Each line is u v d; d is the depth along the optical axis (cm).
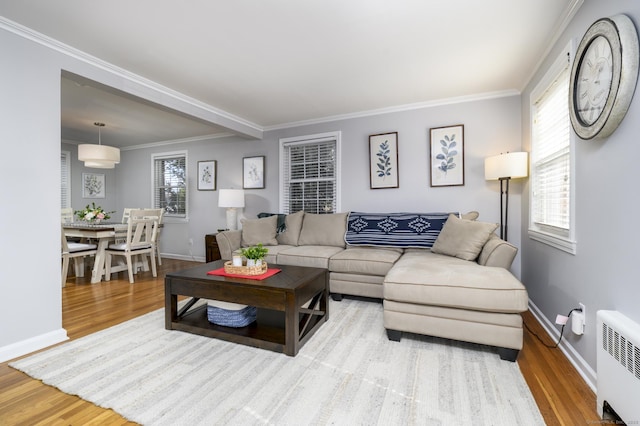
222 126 410
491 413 142
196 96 351
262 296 207
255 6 192
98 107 391
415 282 209
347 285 311
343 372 178
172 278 237
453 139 363
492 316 193
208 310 240
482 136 352
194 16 202
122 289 361
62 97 357
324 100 367
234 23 210
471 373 177
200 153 552
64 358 195
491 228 260
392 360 192
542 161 266
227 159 525
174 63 269
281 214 436
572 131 194
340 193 427
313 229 390
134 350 206
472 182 357
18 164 205
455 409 145
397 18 206
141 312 282
